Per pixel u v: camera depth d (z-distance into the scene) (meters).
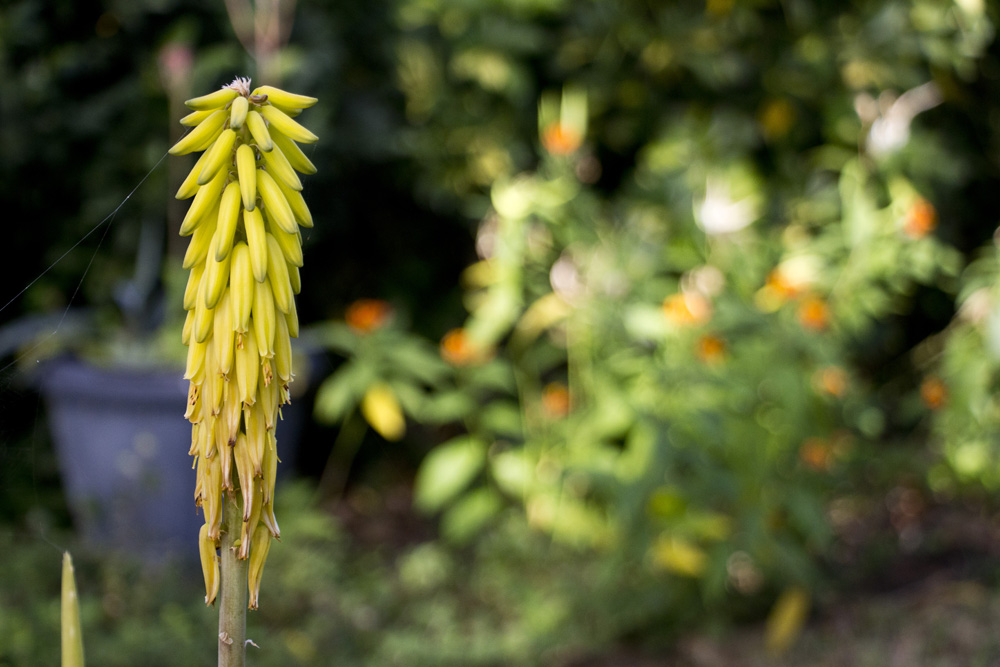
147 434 3.38
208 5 3.97
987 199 4.75
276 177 0.95
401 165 4.55
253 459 0.92
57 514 3.74
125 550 3.37
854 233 3.58
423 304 5.05
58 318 3.71
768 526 3.18
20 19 3.68
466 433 5.02
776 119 4.41
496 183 4.18
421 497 3.69
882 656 2.75
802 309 3.30
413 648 2.97
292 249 0.95
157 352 3.62
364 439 4.88
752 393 3.13
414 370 3.73
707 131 4.33
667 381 3.16
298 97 0.93
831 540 3.71
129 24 3.92
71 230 4.05
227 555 0.94
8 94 3.71
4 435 2.57
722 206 3.62
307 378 3.87
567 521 3.57
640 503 2.99
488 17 4.20
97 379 3.32
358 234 4.84
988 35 4.20
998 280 3.73
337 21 4.23
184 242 3.97
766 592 3.40
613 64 4.46
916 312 5.07
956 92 4.37
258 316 0.92
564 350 4.13
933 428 4.08
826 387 3.40
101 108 3.91
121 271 4.06
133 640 2.67
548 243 3.90
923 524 3.95
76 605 0.95
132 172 3.98
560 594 3.34
